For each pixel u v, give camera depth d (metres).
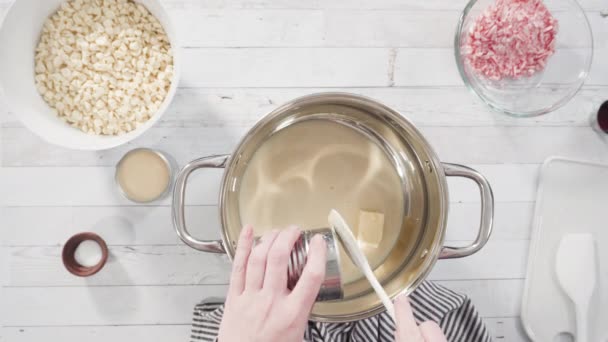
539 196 0.99
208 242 0.76
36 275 0.98
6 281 0.98
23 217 0.98
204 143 0.98
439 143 0.99
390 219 0.91
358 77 0.98
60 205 0.98
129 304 0.99
